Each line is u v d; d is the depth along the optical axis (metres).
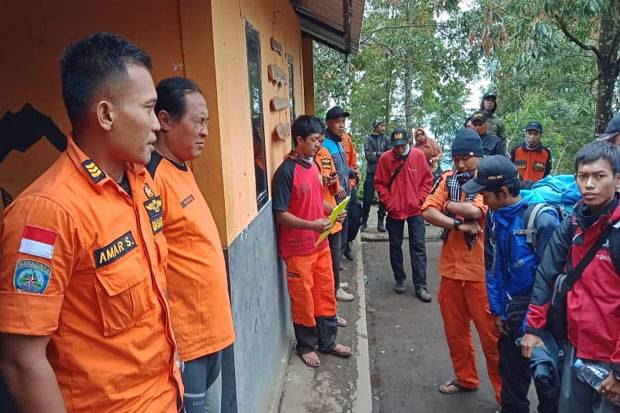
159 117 1.85
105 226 1.17
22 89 2.32
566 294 2.28
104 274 1.17
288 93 4.90
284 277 4.00
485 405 3.55
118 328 1.21
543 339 2.44
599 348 2.15
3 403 1.44
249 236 2.75
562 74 8.56
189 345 1.84
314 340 3.91
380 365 4.21
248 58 2.95
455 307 3.50
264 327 3.12
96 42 1.18
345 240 6.05
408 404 3.60
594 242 2.15
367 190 8.38
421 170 5.47
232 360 2.35
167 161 1.84
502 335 2.86
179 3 2.19
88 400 1.20
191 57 2.21
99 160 1.22
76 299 1.16
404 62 13.62
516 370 2.86
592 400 2.28
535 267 2.61
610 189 2.06
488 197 2.70
